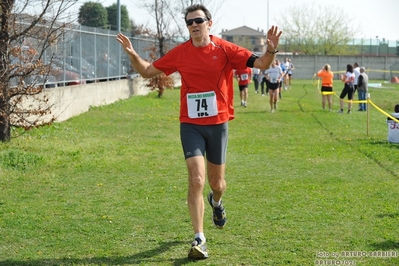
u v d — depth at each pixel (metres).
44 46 15.73
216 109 7.61
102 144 16.95
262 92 42.19
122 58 34.97
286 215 9.45
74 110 24.23
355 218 9.28
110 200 10.49
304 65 76.06
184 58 7.64
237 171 13.34
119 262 7.36
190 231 8.64
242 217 9.35
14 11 15.30
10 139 16.28
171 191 11.23
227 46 7.64
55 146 16.03
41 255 7.61
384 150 16.53
